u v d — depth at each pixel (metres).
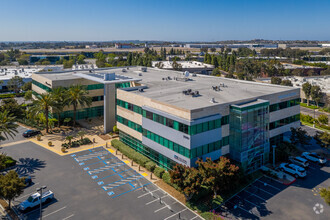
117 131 68.19
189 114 42.03
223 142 47.50
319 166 51.03
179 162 44.44
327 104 98.56
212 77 83.12
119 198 39.81
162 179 45.53
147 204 38.38
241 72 174.00
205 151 44.41
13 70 160.75
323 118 75.50
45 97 66.75
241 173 43.47
